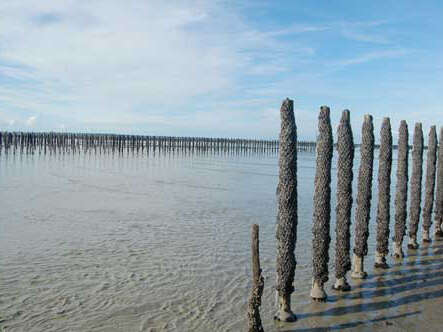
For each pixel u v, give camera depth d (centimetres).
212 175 4406
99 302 1062
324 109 1030
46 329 915
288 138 923
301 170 5462
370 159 1230
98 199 2572
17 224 1830
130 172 4372
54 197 2562
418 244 1673
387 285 1207
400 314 1012
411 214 1608
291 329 934
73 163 5072
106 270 1294
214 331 923
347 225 1145
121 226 1886
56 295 1093
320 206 1058
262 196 3009
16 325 927
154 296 1109
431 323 965
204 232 1834
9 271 1251
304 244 1659
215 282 1222
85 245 1556
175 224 1975
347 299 1102
